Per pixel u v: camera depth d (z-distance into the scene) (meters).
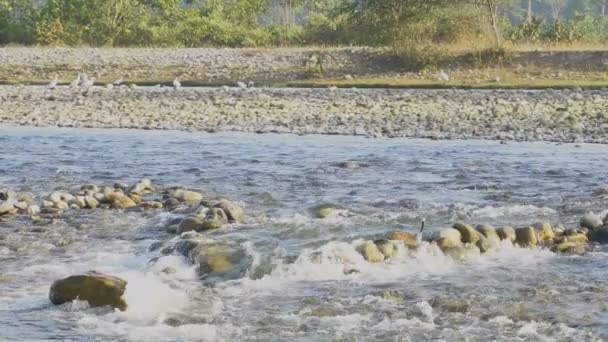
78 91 48.44
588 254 14.29
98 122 36.25
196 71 61.94
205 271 13.13
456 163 24.97
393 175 22.86
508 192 20.20
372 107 39.81
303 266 13.22
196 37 84.75
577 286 12.35
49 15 83.25
